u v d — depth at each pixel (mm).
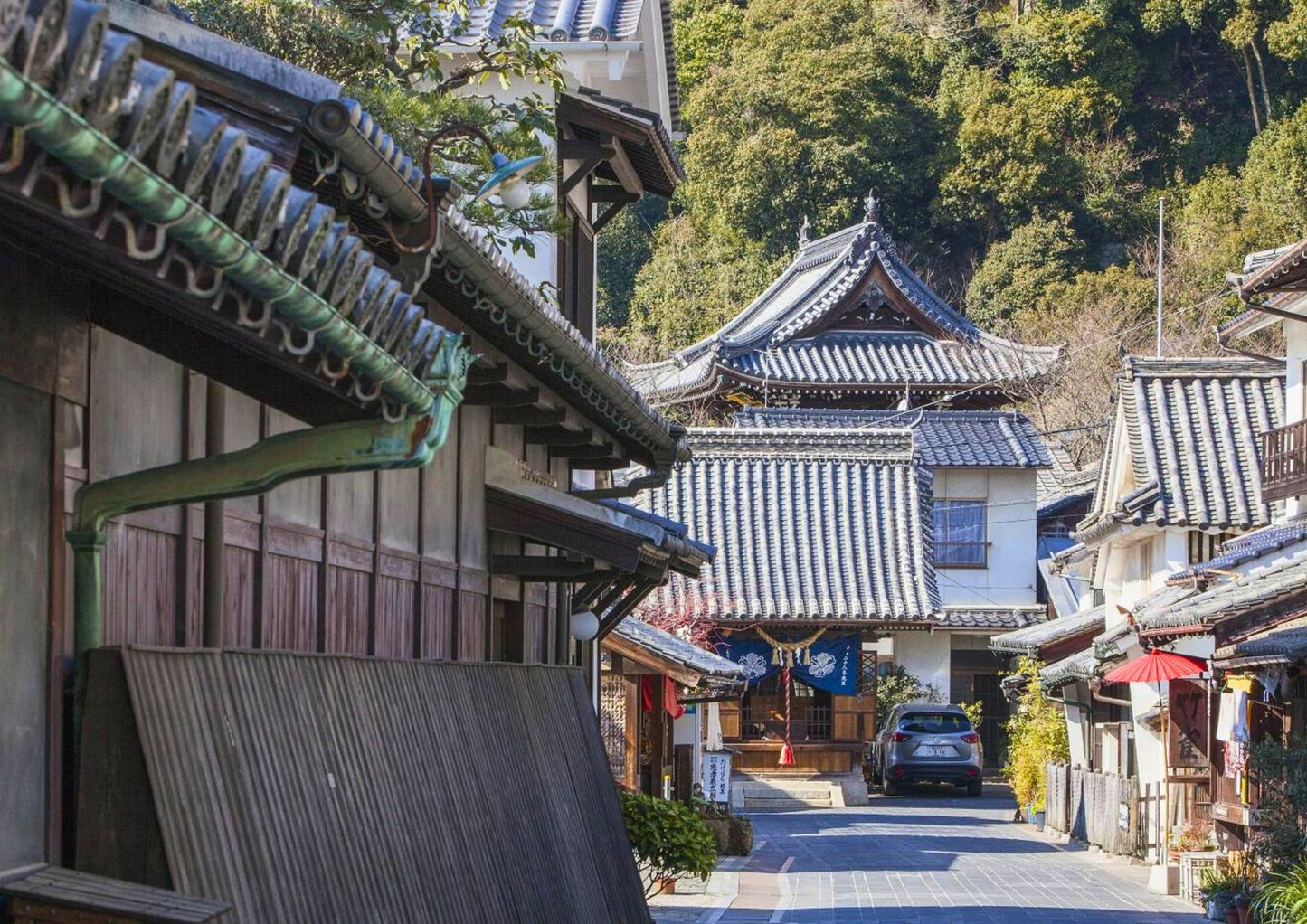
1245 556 21078
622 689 21125
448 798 7801
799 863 22469
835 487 40031
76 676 5082
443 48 14586
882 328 50812
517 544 12242
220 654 5742
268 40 9750
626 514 12031
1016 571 44531
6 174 3031
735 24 70562
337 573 7992
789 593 37344
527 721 9992
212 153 3340
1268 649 15727
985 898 18547
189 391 6207
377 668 7426
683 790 25516
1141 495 26422
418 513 9508
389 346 4477
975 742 37625
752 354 49406
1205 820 20625
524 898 8641
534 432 12500
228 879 5227
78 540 5125
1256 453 27266
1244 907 15789
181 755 5199
